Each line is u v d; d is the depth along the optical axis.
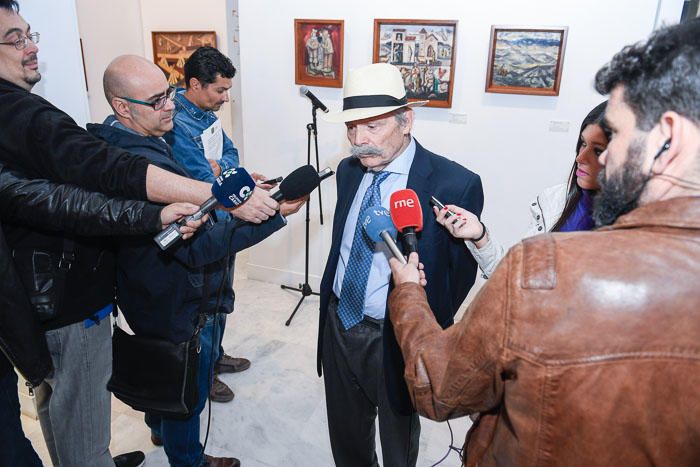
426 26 2.77
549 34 2.60
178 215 1.21
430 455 2.04
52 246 1.31
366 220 1.25
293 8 3.02
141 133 1.50
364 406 1.56
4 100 1.18
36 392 1.49
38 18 1.74
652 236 0.53
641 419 0.52
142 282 1.42
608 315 0.52
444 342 0.75
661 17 2.46
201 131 2.38
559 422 0.56
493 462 0.71
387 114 1.29
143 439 2.08
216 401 2.33
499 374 0.61
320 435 2.15
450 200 1.35
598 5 2.52
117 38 4.42
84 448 1.49
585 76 2.64
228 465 1.90
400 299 0.89
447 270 1.41
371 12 2.87
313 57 3.04
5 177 1.18
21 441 1.38
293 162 3.33
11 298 1.17
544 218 1.38
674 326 0.50
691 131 0.51
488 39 2.73
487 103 2.84
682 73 0.50
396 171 1.40
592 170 1.10
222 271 1.61
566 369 0.53
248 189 1.26
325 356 1.57
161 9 4.58
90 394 1.47
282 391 2.43
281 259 3.60
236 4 4.33
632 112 0.55
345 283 1.45
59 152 1.18
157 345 1.46
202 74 2.28
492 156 2.92
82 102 1.94
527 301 0.56
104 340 1.50
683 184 0.53
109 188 1.21
